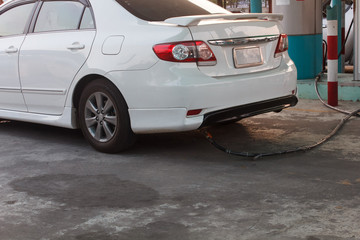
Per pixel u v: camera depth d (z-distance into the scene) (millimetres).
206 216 3021
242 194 3377
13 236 2854
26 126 6082
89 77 4543
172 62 3977
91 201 3377
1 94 5422
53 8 4992
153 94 4039
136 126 4203
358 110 5812
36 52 4910
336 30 6293
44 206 3312
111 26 4398
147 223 2957
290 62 4738
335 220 2873
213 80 4043
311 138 4891
